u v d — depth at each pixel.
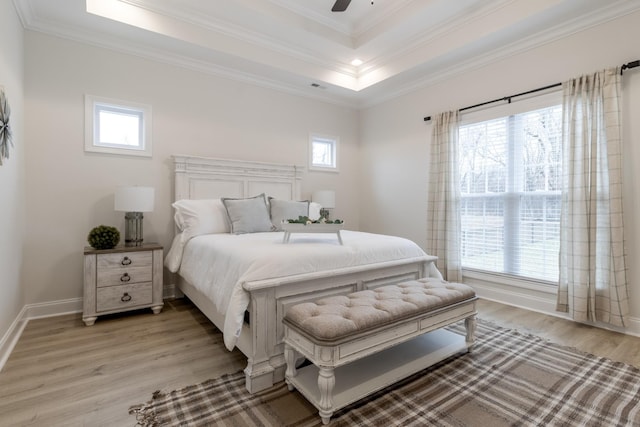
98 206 3.11
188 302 3.30
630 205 2.51
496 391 1.73
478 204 3.62
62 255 2.94
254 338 1.73
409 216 4.38
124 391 1.71
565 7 2.58
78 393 1.69
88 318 2.64
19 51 2.58
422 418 1.51
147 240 3.37
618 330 2.55
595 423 1.47
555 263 2.99
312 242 2.43
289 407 1.59
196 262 2.66
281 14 3.28
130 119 3.35
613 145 2.50
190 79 3.62
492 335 2.48
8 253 2.27
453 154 3.72
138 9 2.93
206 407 1.58
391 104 4.62
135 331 2.53
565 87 2.78
